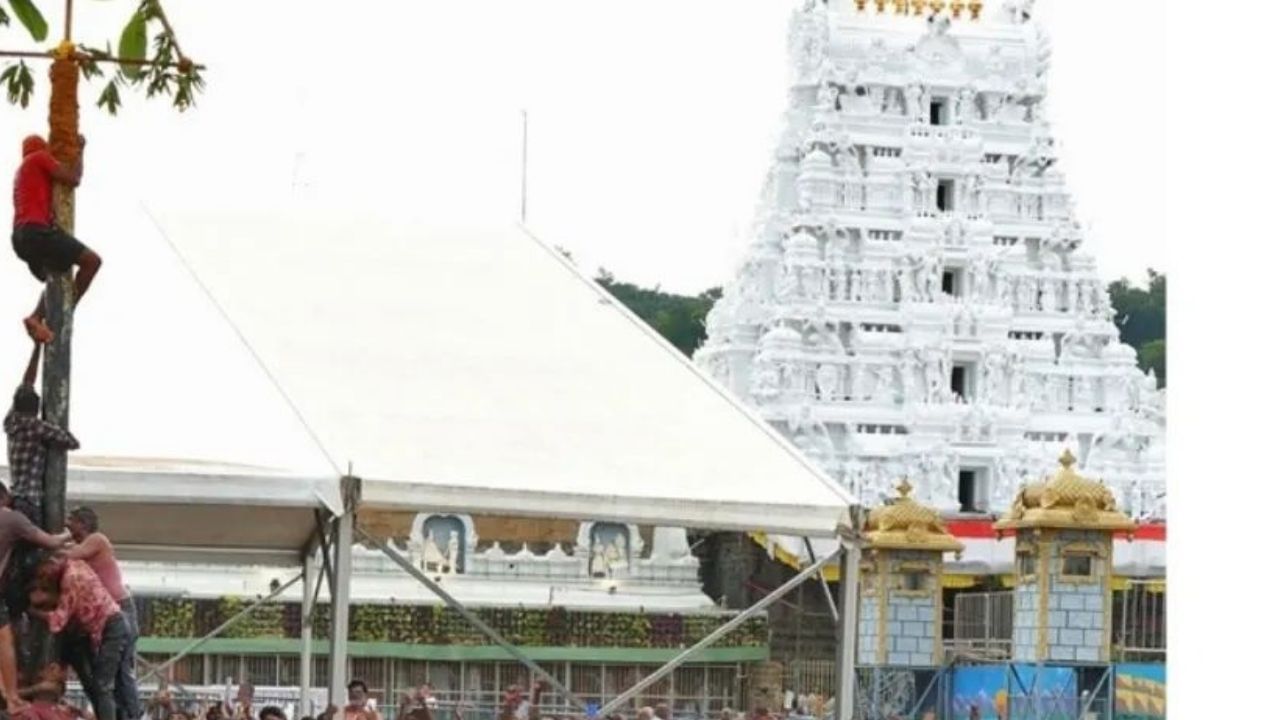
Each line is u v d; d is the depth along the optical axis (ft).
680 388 136.56
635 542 381.40
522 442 124.36
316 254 146.61
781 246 467.52
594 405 131.75
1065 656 293.23
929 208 470.39
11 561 75.77
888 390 462.60
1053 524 293.43
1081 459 472.03
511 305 144.46
